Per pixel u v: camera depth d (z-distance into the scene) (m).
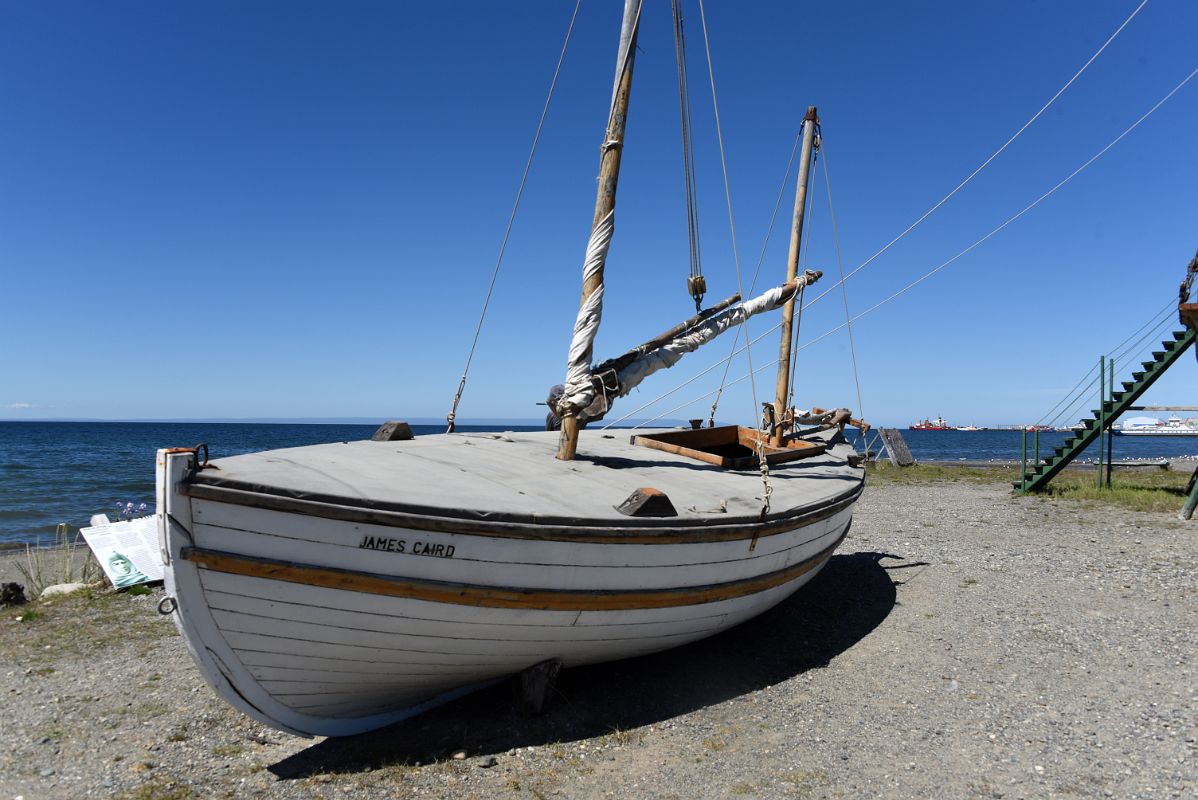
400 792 4.32
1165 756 4.61
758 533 5.71
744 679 6.16
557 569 4.55
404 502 4.05
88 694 5.99
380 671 4.54
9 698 5.90
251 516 3.81
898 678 6.12
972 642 6.94
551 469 6.05
